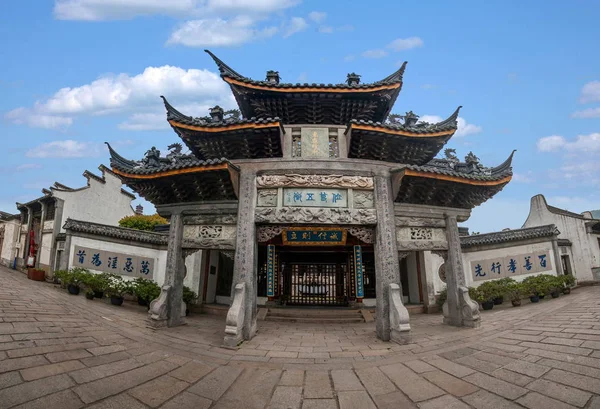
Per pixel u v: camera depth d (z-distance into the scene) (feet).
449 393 19.77
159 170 35.63
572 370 20.93
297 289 63.05
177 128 38.55
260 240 37.11
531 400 17.88
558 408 16.75
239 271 34.86
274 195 37.14
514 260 65.51
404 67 43.70
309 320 50.14
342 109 45.85
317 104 45.32
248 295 34.14
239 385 21.75
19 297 41.78
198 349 29.22
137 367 23.27
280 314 52.90
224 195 37.32
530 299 57.82
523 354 25.31
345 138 39.34
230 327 30.96
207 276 61.67
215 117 38.83
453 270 39.60
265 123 35.35
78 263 62.95
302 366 25.48
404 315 32.04
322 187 37.11
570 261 76.33
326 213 35.83
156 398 18.95
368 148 38.88
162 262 65.72
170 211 39.63
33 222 95.86
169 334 33.78
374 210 36.55
